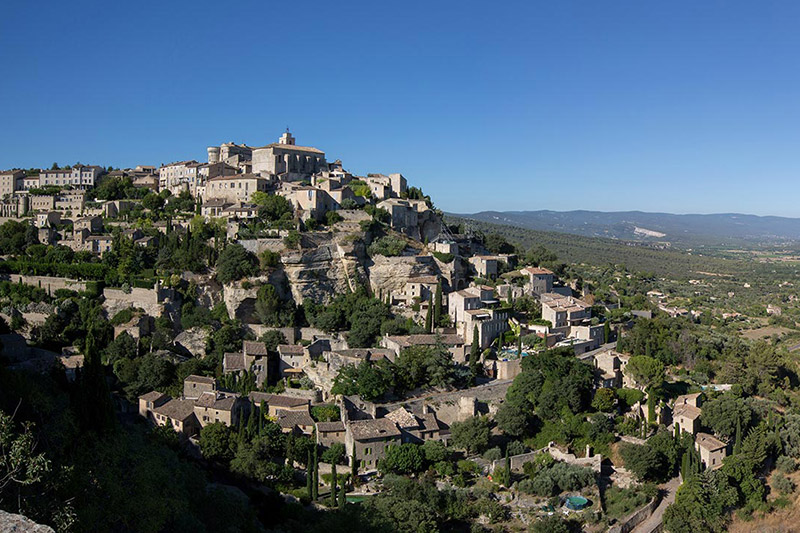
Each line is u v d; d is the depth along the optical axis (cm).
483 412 16825
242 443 14512
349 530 10562
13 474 6650
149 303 19650
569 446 15738
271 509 12388
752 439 16350
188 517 9506
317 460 14400
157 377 17162
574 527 12975
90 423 9919
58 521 6975
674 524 13575
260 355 18162
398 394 17212
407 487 12800
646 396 17625
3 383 9181
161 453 11381
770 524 14725
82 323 19412
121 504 8444
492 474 14488
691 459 15450
